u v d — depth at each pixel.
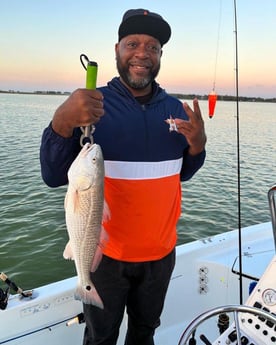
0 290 2.08
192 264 2.76
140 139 1.74
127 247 1.78
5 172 10.08
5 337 2.05
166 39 1.82
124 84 1.81
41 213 6.88
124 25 1.73
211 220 7.06
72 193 1.39
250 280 2.58
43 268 5.00
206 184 9.67
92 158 1.38
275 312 1.68
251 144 17.03
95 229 1.45
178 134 1.85
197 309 2.80
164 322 2.70
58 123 1.40
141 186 1.74
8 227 6.24
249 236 3.11
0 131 18.92
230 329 1.70
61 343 2.24
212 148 15.52
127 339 2.14
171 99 1.97
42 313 2.15
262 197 8.61
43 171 1.56
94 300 1.50
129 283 1.89
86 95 1.33
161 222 1.82
